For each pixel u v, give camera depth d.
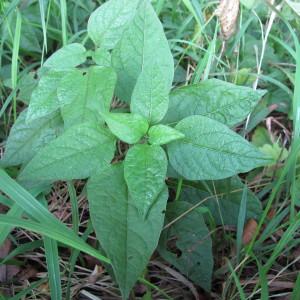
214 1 0.39
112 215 0.24
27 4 0.40
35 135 0.28
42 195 0.27
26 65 0.39
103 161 0.24
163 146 0.27
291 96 0.35
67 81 0.26
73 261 0.25
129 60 0.27
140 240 0.23
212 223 0.28
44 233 0.21
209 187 0.29
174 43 0.38
